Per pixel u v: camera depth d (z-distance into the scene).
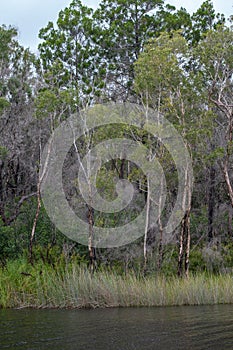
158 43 25.45
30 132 29.41
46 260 23.80
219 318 15.62
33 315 16.94
